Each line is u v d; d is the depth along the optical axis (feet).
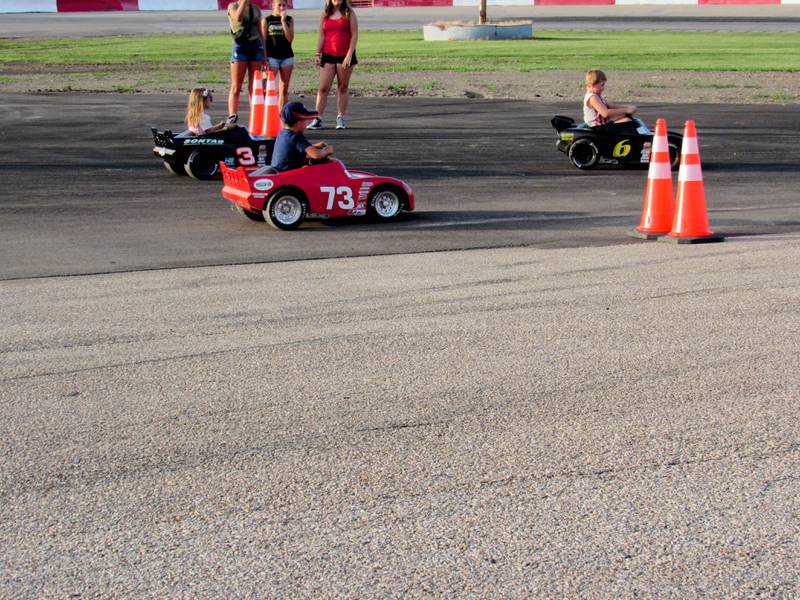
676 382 22.57
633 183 54.54
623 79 107.14
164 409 21.24
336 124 77.66
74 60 134.82
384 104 91.04
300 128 42.78
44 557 15.35
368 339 25.99
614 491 17.31
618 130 57.88
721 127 75.72
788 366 23.56
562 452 18.90
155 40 170.60
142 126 76.07
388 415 20.76
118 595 14.35
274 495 17.29
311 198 41.98
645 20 206.39
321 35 73.77
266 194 41.37
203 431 20.06
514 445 19.24
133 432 20.03
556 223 43.27
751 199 49.42
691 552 15.31
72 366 24.08
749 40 155.94
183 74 116.16
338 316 28.22
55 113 83.82
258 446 19.31
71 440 19.69
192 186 52.85
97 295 31.01
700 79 107.14
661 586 14.44
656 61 125.39
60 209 46.75
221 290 31.50
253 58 69.15
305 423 20.39
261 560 15.21
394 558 15.21
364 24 211.00
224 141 54.80
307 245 38.75
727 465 18.30
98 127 75.61
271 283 32.45
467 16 229.66
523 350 24.94
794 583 14.48
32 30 199.52
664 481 17.67
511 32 165.27
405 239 39.75
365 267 34.76
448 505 16.87
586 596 14.20
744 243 38.37
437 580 14.62
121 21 229.45
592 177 56.44
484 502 16.96
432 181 54.65
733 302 29.27
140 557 15.33
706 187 53.01
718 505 16.76
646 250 37.27
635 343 25.41
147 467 18.44
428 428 20.10
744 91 97.50
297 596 14.26
